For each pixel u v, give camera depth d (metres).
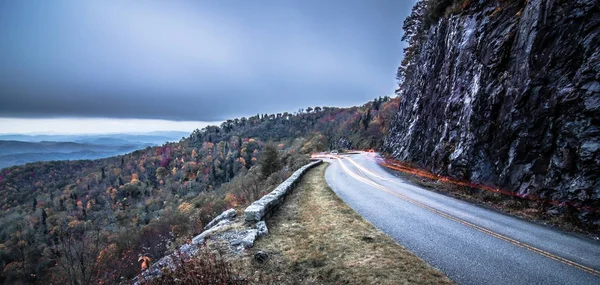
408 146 28.75
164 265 5.32
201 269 4.45
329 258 5.72
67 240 8.57
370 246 6.34
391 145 38.97
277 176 21.42
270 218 8.62
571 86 9.84
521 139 11.59
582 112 9.23
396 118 42.06
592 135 8.78
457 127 17.42
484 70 15.38
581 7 10.15
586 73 9.42
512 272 5.45
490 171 13.02
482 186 13.05
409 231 7.78
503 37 14.46
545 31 11.47
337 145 89.94
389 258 5.73
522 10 13.80
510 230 8.12
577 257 6.23
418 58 36.41
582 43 9.84
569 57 10.20
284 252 6.04
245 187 20.77
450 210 10.52
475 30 17.94
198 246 5.87
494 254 6.31
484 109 14.53
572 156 9.24
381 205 11.07
